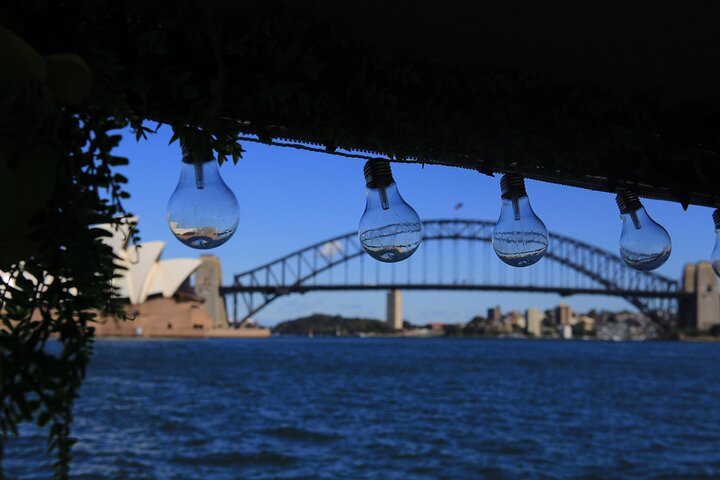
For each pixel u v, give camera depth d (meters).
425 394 42.25
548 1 2.30
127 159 1.38
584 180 3.06
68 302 1.25
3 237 1.25
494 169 2.77
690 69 2.85
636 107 2.88
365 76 2.20
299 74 2.05
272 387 46.31
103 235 1.30
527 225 2.36
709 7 2.39
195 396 39.34
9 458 17.42
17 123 1.17
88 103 1.41
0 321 1.30
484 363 88.06
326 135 2.14
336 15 2.25
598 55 2.68
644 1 2.35
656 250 2.80
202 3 1.30
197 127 1.80
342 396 40.41
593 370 75.06
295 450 21.94
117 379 52.44
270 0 2.03
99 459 19.50
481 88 2.59
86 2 1.51
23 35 1.47
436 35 2.44
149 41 1.67
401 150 2.37
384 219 2.10
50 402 1.20
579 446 23.16
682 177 3.01
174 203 1.76
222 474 18.39
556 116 2.74
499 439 24.42
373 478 18.27
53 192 1.24
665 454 21.83
